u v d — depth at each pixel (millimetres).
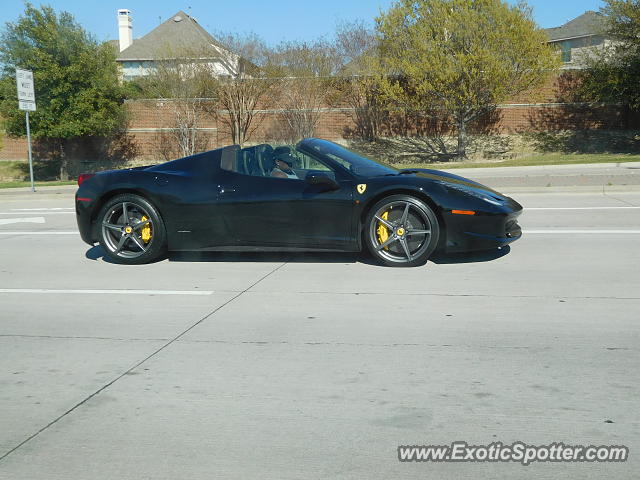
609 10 27734
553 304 4305
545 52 26625
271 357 3389
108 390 2988
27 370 3285
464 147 29547
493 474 2162
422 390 2891
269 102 32625
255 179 5883
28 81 15289
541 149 30625
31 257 6730
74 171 34062
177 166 6211
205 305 4539
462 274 5316
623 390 2826
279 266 5895
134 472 2232
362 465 2238
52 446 2439
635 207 9109
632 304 4242
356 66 32219
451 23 26625
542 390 2852
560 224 7812
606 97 28797
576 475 2143
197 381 3074
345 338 3686
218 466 2258
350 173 5754
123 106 32719
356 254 6352
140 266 6098
